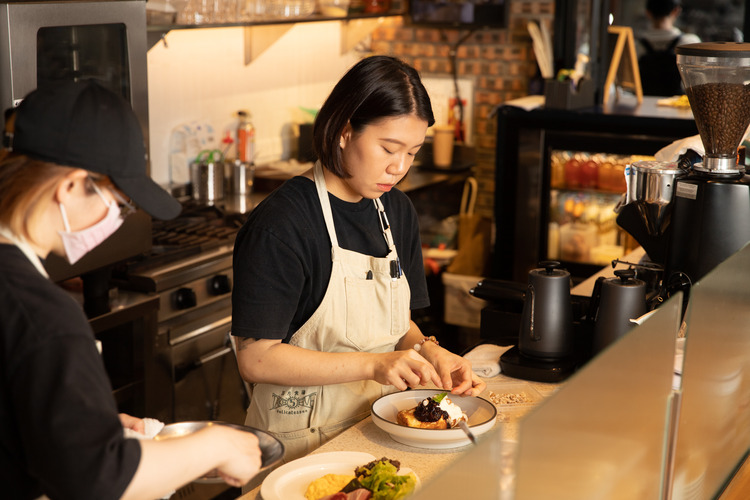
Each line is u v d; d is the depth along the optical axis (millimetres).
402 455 1595
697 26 5312
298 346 1806
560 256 4504
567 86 4125
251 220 1716
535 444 1036
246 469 1249
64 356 1059
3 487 1122
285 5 3881
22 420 1059
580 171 4355
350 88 1636
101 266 2654
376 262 1809
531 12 4645
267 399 1808
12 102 2334
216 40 4043
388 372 1643
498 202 4371
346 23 4879
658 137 3961
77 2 2488
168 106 3852
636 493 1406
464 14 4730
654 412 1416
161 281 2947
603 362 1190
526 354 2008
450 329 4645
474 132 4957
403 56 5055
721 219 1987
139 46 2740
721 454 1805
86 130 1129
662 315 1378
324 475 1484
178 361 3074
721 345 1678
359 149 1651
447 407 1661
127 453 1081
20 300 1068
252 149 4156
